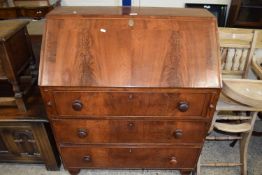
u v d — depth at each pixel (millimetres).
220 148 1788
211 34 1078
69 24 1065
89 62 1050
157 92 1073
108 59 1052
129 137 1290
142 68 1050
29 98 1408
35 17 2766
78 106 1109
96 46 1056
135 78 1044
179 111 1151
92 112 1161
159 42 1062
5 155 1506
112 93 1080
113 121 1207
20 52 1258
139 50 1058
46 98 1103
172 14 1128
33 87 1442
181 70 1053
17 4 2783
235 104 1294
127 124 1223
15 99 1271
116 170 1613
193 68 1055
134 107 1139
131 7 1327
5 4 2801
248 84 1166
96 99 1107
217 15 2709
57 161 1554
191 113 1162
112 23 1071
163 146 1339
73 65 1047
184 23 1080
